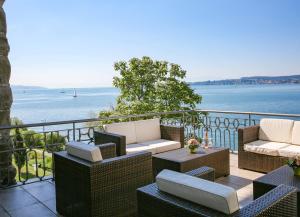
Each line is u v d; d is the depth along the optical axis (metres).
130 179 2.76
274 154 4.18
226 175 4.27
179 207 1.55
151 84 13.98
